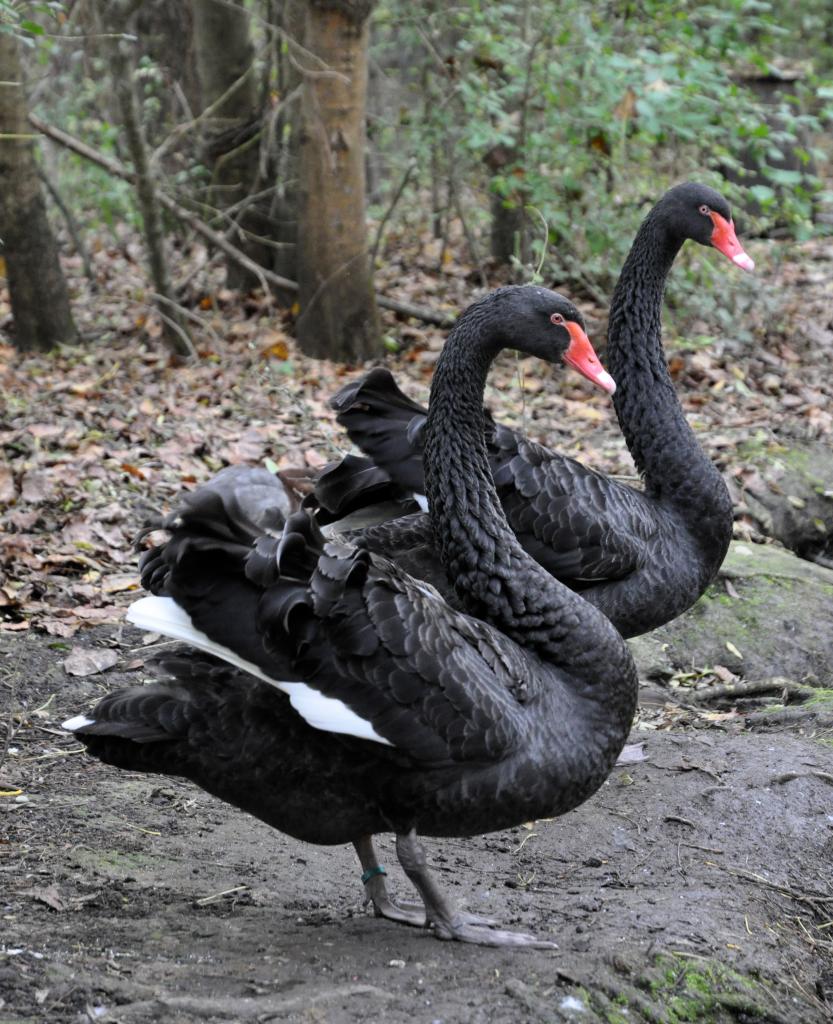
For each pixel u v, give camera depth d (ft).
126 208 38.11
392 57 43.98
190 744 12.08
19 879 13.37
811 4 64.18
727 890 14.66
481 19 33.76
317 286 32.86
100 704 12.26
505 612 12.96
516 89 33.55
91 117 41.29
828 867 15.76
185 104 36.19
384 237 41.24
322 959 12.01
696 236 18.67
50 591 21.11
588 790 12.78
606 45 34.06
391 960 12.04
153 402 29.50
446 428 13.39
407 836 12.43
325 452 27.12
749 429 29.50
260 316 35.86
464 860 15.14
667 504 17.70
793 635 21.68
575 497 16.58
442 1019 10.85
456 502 13.33
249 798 12.33
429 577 16.17
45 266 32.24
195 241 40.16
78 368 31.32
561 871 14.99
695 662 21.16
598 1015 11.46
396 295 37.14
